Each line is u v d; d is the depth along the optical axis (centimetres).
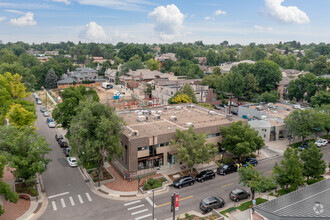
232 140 5403
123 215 3756
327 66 16175
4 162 3472
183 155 4844
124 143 5059
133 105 10150
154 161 5266
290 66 18575
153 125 5841
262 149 6594
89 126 4475
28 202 4019
